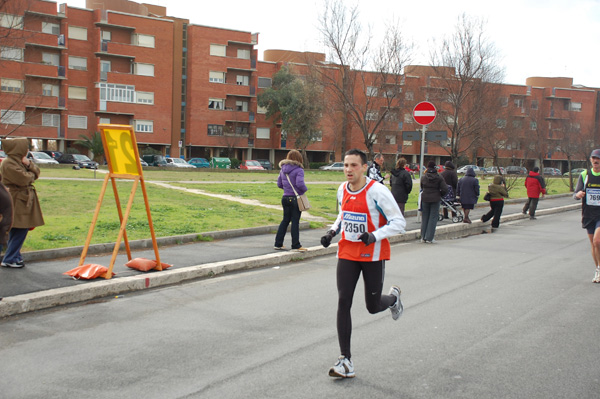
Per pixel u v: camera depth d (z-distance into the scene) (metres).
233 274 8.41
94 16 53.84
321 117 60.16
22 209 7.41
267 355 4.84
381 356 4.87
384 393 4.07
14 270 7.46
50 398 3.89
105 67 55.03
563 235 14.15
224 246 10.24
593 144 46.03
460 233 14.55
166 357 4.75
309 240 11.39
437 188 12.35
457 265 9.51
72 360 4.64
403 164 13.23
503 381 4.33
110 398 3.90
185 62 61.34
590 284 8.03
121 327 5.61
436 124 34.72
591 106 80.31
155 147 59.34
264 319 5.97
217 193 21.25
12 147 7.30
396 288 5.18
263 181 31.59
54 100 50.44
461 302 6.86
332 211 16.69
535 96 78.88
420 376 4.42
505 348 5.12
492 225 15.84
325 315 6.14
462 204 15.66
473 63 21.12
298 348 5.04
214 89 61.75
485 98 23.03
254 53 63.91
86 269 7.18
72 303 6.50
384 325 5.82
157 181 27.03
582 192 8.27
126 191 19.39
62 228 10.59
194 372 4.41
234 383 4.20
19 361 4.61
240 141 62.84
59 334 5.34
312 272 8.65
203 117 61.41
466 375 4.45
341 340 4.42
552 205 23.48
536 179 18.41
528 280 8.28
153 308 6.36
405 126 55.19
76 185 21.22
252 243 10.69
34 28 48.97
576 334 5.59
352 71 22.47
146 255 9.05
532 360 4.81
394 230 4.37
